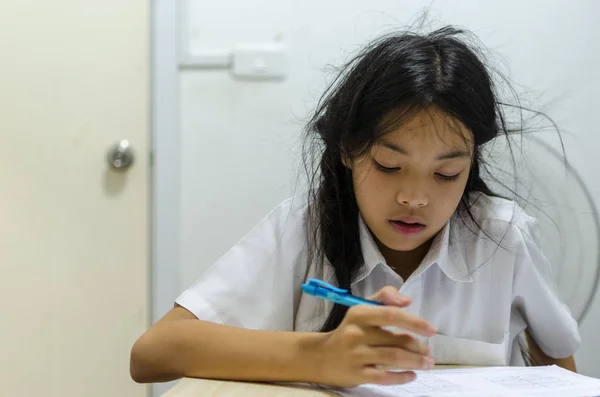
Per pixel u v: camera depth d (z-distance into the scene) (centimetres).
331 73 129
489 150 98
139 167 138
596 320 126
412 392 57
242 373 62
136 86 139
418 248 84
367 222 77
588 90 129
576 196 126
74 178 139
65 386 138
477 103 70
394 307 55
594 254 126
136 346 69
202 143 138
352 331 56
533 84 130
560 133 129
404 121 66
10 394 136
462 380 63
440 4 132
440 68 68
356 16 134
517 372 68
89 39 139
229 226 138
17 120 138
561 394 56
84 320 139
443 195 69
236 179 137
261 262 81
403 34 78
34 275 138
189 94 138
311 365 59
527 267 85
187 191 138
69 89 139
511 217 86
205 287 77
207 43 138
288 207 86
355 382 56
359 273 82
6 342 137
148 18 139
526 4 131
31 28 139
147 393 139
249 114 137
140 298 139
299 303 84
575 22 130
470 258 85
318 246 83
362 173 71
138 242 139
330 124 76
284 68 136
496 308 85
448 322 85
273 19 137
